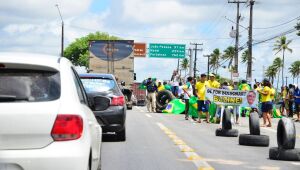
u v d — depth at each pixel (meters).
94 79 13.90
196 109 25.55
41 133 5.32
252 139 14.11
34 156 5.23
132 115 28.16
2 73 5.58
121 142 14.09
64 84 5.68
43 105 5.40
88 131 5.84
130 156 11.41
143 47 74.75
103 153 11.82
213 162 10.79
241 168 10.09
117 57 34.84
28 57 5.78
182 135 16.81
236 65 57.69
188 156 11.59
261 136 14.11
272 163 10.87
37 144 5.32
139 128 19.06
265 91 22.53
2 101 5.36
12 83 5.50
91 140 6.12
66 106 5.49
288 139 11.24
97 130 7.19
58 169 5.27
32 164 5.22
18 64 5.58
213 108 23.78
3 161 5.18
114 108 13.45
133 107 42.28
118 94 13.68
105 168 9.73
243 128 21.09
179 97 33.41
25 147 5.29
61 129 5.38
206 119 23.69
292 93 31.12
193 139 15.61
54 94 5.54
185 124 22.22
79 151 5.43
